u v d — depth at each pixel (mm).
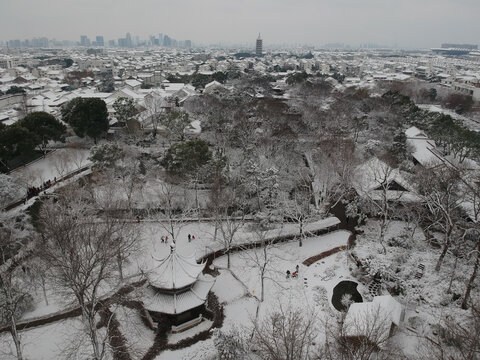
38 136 68562
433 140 83000
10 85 157875
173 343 32938
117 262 38844
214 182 56000
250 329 33938
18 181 53344
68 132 90250
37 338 33062
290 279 42094
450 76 186125
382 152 70625
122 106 86938
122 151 66625
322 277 42500
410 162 69188
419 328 33281
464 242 44094
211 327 35000
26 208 49875
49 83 163500
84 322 31031
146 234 49875
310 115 90188
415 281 38938
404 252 44719
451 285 38000
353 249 46375
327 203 57750
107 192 51094
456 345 27609
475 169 58844
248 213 56844
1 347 32031
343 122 85000
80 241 30922
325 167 59188
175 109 99375
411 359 28578
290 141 70375
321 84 127312
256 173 56250
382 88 143500
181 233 51188
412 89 148750
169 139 84812
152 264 43031
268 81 157375
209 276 38938
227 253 47219
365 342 26703
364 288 40281
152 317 35625
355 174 57406
